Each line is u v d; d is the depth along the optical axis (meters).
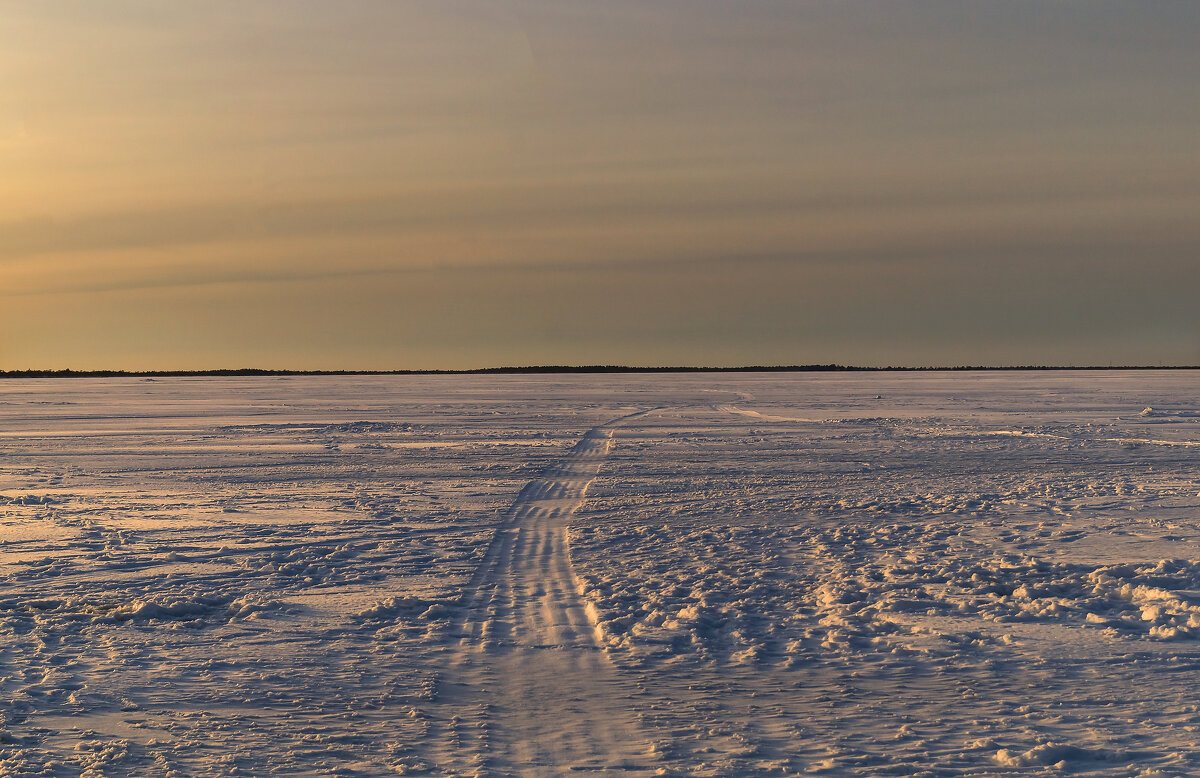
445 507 18.58
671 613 10.08
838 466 25.77
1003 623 9.52
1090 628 9.21
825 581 11.60
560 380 129.12
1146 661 8.05
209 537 15.20
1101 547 13.34
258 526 16.25
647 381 119.50
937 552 13.23
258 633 9.44
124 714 7.07
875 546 13.83
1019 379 117.69
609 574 12.12
